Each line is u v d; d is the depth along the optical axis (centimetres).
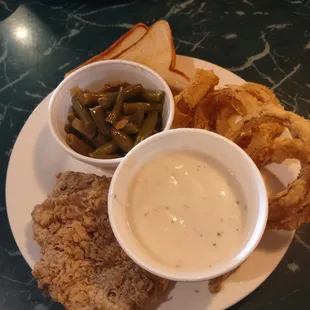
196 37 39
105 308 24
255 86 30
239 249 22
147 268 21
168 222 23
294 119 26
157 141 25
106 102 30
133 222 24
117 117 30
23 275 31
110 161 28
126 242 22
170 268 22
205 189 24
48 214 26
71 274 25
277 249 26
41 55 40
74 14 42
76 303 24
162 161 25
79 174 28
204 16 40
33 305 30
